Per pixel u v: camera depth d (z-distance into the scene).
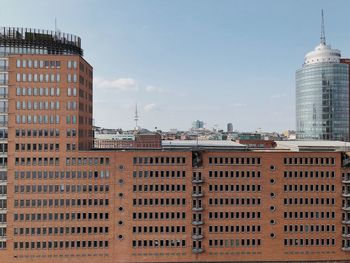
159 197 81.69
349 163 84.94
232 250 82.56
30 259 78.12
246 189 83.00
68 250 79.25
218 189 82.69
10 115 77.88
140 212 81.31
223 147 100.00
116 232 80.69
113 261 80.44
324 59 171.25
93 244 80.00
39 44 86.12
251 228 82.88
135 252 81.06
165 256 81.62
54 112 78.94
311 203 83.12
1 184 78.00
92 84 91.88
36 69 78.62
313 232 82.94
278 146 114.38
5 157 78.06
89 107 89.00
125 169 81.12
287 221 83.00
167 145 106.19
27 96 78.31
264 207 82.94
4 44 83.44
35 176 78.50
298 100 180.62
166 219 81.75
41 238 78.56
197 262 82.12
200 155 83.44
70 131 79.44
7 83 78.50
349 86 169.88
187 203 82.06
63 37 90.19
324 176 83.38
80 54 95.19
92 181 80.12
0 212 77.81
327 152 83.50
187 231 82.00
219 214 82.69
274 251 82.62
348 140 167.62
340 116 167.50
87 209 80.00
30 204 78.38
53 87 78.94
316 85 170.12
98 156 80.38
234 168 83.00
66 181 79.31
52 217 78.94
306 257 82.69
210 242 82.56
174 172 82.06
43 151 78.69
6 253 77.56
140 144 127.50
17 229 78.00
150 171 81.62
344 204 83.50
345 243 82.88
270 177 83.19
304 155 83.38
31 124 78.31
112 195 80.69
